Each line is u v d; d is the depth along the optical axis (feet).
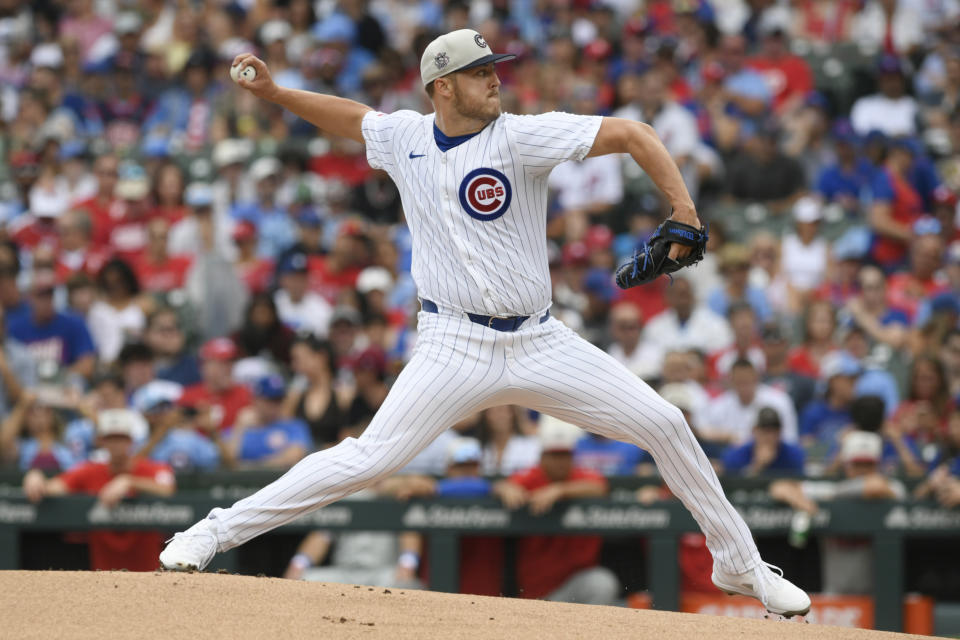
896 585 80.53
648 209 130.52
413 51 161.79
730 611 80.43
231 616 44.75
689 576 81.00
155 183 138.10
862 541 81.46
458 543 83.20
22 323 116.57
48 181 145.69
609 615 48.57
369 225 136.87
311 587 50.24
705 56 156.66
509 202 47.52
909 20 162.50
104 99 167.22
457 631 44.29
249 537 50.14
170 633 42.42
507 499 82.48
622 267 47.83
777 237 127.75
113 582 48.75
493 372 48.57
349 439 49.90
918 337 105.81
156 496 86.48
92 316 121.19
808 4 167.84
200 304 122.01
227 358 107.96
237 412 107.96
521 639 43.65
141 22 183.83
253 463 98.12
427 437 48.75
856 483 81.51
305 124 152.76
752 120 146.41
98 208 138.10
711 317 112.68
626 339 109.09
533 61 155.53
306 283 122.62
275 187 137.28
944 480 81.10
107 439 87.51
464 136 47.75
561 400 49.44
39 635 41.91
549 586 82.84
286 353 115.75
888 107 147.84
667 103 141.08
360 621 44.93
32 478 87.40
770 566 52.24
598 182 134.31
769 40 155.12
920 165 132.46
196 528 50.57
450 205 47.78
